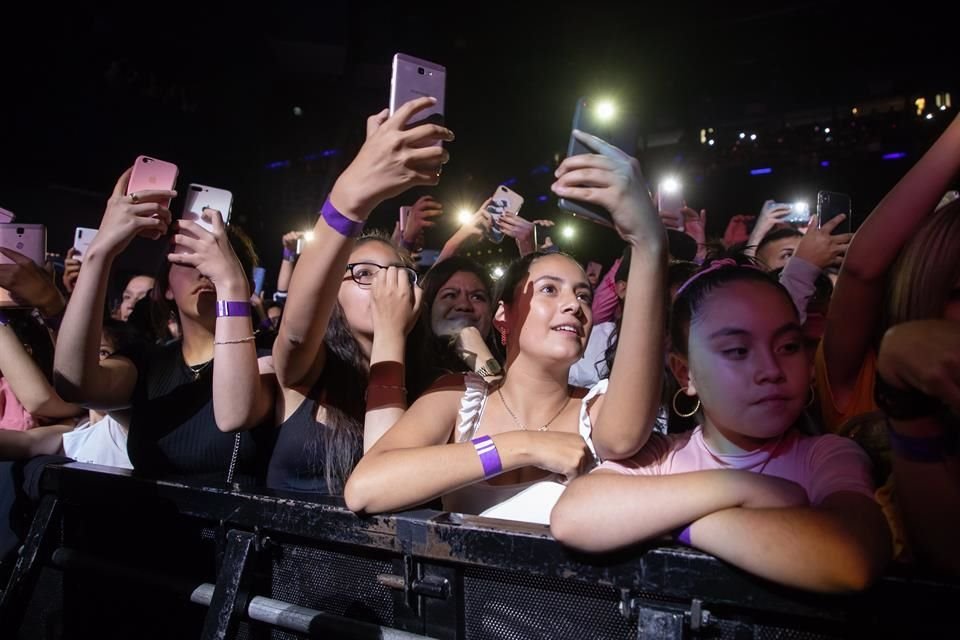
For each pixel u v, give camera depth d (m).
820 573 0.79
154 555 1.45
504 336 1.64
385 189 1.24
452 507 1.43
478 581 1.08
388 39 11.34
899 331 0.82
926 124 12.04
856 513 0.86
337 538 1.18
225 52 9.63
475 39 11.71
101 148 7.95
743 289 1.05
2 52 6.51
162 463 1.73
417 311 1.66
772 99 13.80
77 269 3.10
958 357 0.76
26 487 1.71
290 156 11.91
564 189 1.03
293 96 11.84
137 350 1.91
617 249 8.14
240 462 1.73
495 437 1.27
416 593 1.12
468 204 12.41
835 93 13.37
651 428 1.12
